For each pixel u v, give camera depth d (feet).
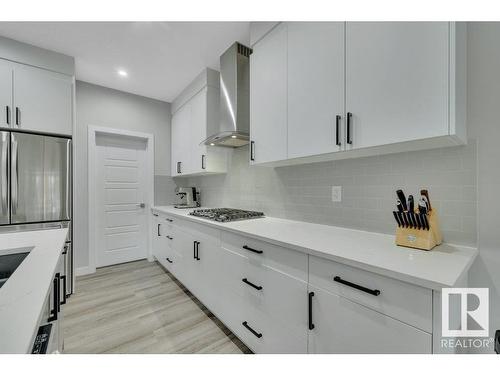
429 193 3.96
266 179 7.38
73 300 7.39
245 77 7.30
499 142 3.32
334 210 5.43
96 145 10.25
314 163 5.88
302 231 4.90
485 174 3.43
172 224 8.82
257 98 5.82
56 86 7.55
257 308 4.61
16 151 6.90
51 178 7.43
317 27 4.39
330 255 3.24
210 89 8.68
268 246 4.36
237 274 5.18
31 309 1.92
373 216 4.72
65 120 7.70
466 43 3.51
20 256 3.82
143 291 8.05
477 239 3.48
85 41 7.03
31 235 4.59
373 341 2.82
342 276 3.15
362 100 3.70
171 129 11.97
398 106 3.29
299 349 3.74
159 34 6.69
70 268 7.73
